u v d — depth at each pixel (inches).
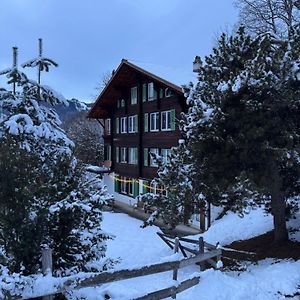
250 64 442.0
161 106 1290.6
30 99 461.4
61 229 279.9
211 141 455.2
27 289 214.7
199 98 484.4
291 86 441.7
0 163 257.6
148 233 965.2
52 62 520.7
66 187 287.0
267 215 692.7
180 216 510.3
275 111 435.5
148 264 294.4
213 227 770.2
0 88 471.5
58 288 225.8
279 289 346.6
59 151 373.1
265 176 438.3
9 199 256.7
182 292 325.4
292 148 430.6
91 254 302.0
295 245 483.5
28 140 413.1
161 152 1298.0
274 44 494.6
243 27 508.1
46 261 240.7
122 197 1609.3
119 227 1062.4
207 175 472.1
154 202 543.5
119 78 1517.0
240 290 337.7
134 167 1501.0
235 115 434.0
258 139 429.7
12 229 256.2
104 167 1788.9
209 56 512.7
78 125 2445.9
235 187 462.3
